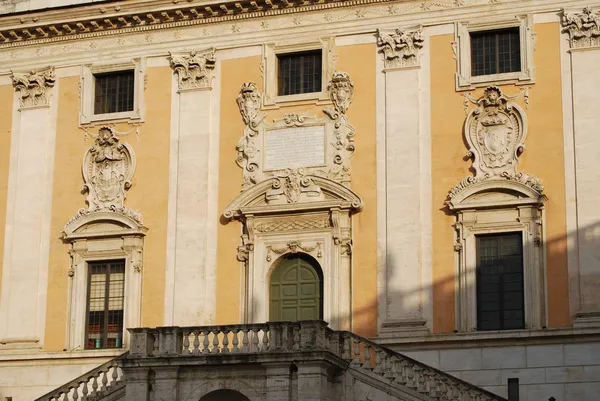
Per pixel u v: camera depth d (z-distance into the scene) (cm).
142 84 4634
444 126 4247
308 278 4312
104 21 4694
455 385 3634
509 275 4100
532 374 3972
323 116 4388
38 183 4688
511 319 4072
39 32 4781
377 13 4400
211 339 4200
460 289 4103
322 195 4309
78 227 4572
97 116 4669
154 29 4666
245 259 4366
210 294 4375
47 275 4594
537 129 4144
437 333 4094
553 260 4041
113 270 4550
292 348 3691
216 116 4522
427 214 4200
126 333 4431
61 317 4541
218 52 4572
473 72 4281
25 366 4522
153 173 4547
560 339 3969
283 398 3641
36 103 4769
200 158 4497
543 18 4219
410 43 4338
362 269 4228
